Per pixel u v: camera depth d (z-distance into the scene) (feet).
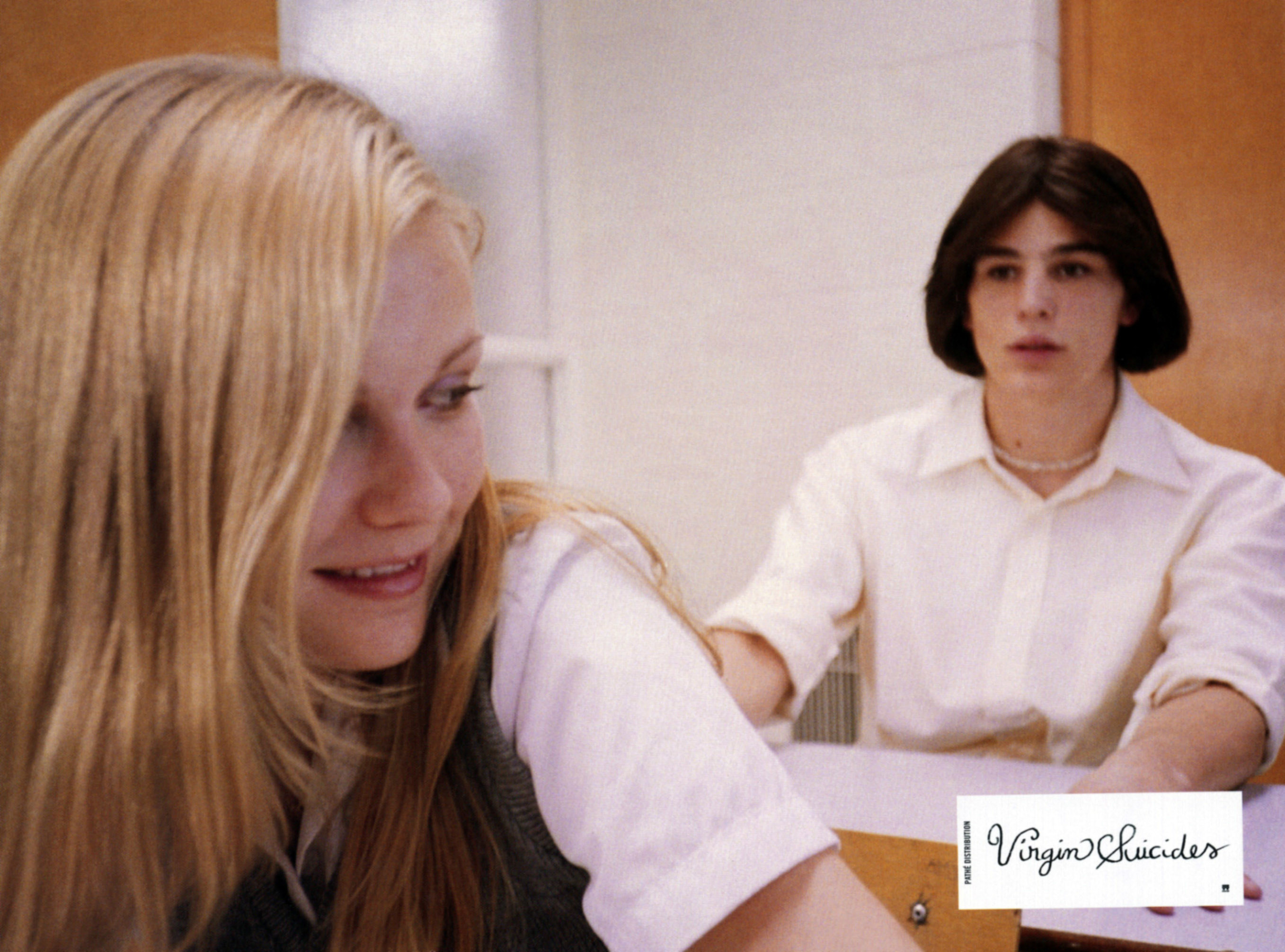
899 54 5.23
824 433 5.64
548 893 1.47
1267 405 4.76
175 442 1.10
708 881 1.16
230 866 1.25
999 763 2.69
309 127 1.16
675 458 6.15
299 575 1.18
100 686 1.15
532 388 6.24
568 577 1.45
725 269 5.87
